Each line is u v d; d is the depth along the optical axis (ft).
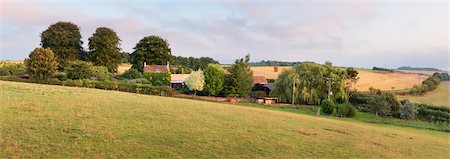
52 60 328.90
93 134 81.92
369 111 279.69
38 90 157.28
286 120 137.49
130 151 72.54
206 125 106.01
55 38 427.33
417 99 347.36
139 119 104.47
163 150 75.61
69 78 319.68
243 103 287.89
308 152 86.07
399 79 500.74
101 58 435.12
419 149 106.42
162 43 478.59
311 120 149.69
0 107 102.42
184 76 418.10
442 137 156.15
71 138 77.05
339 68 339.77
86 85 261.85
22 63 399.24
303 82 324.80
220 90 324.60
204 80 323.37
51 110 105.81
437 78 510.58
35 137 74.84
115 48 449.89
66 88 187.11
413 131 173.68
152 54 470.39
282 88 334.24
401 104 279.69
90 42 441.27
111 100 142.31
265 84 398.62
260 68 581.53
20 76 346.33
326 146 94.38
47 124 86.58
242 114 140.56
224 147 82.69
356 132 125.80
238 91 329.52
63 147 70.49
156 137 85.25
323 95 323.16
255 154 79.61
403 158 91.25
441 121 245.86
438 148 112.16
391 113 262.26
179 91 334.44
